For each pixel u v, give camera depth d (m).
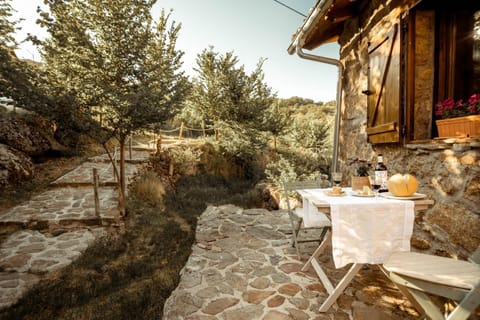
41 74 3.99
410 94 2.25
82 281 2.66
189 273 2.53
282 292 2.16
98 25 4.70
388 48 2.48
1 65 3.40
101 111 4.27
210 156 10.00
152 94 4.28
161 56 5.68
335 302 1.98
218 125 10.45
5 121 6.64
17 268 2.96
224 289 2.22
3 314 2.11
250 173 10.23
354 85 3.49
